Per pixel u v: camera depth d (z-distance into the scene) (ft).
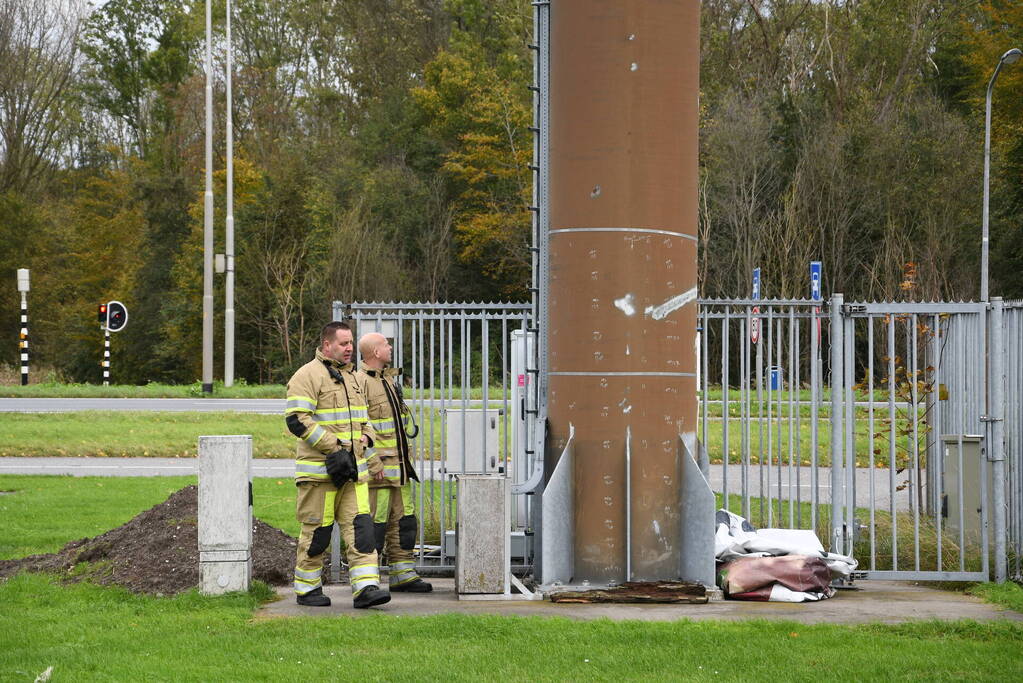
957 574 47.26
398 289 236.22
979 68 205.36
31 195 290.56
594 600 42.88
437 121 266.57
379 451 46.16
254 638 35.91
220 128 290.97
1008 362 52.11
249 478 43.60
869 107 223.10
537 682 30.48
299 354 240.12
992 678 30.94
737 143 208.85
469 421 53.83
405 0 295.07
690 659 33.01
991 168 200.13
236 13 311.27
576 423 45.32
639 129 44.91
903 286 72.79
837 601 44.04
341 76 303.07
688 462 45.24
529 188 239.91
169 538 48.44
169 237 276.00
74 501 73.46
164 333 262.88
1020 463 50.47
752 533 48.91
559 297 45.88
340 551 53.26
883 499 78.38
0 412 132.67
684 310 45.93
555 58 46.19
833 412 49.19
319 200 246.88
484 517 44.01
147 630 37.17
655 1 44.98
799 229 202.80
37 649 34.58
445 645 34.78
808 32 256.11
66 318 275.18
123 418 125.08
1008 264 195.52
